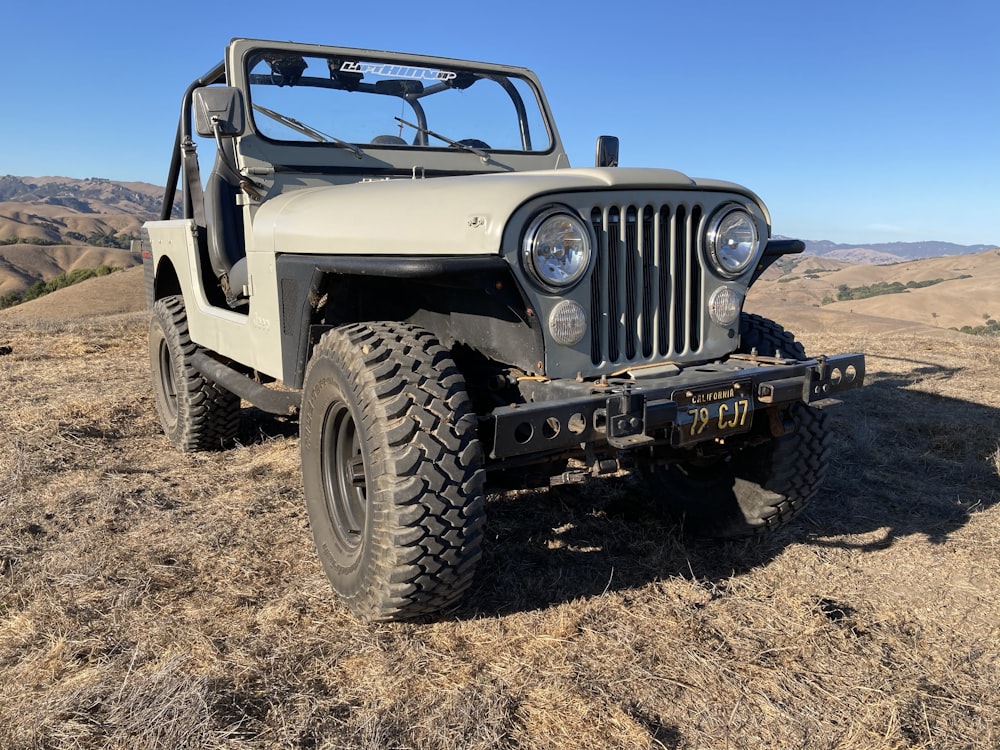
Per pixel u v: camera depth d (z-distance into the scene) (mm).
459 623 2555
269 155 3484
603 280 2477
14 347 8672
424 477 2197
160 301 4848
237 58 3510
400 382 2281
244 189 3424
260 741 1905
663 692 2193
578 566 3027
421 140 3930
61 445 4531
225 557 3051
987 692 2242
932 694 2223
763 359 2754
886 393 6207
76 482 3893
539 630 2518
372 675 2236
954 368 7379
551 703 2117
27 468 4008
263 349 3334
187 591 2754
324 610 2631
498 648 2400
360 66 3807
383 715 2033
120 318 12391
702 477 3361
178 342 4434
